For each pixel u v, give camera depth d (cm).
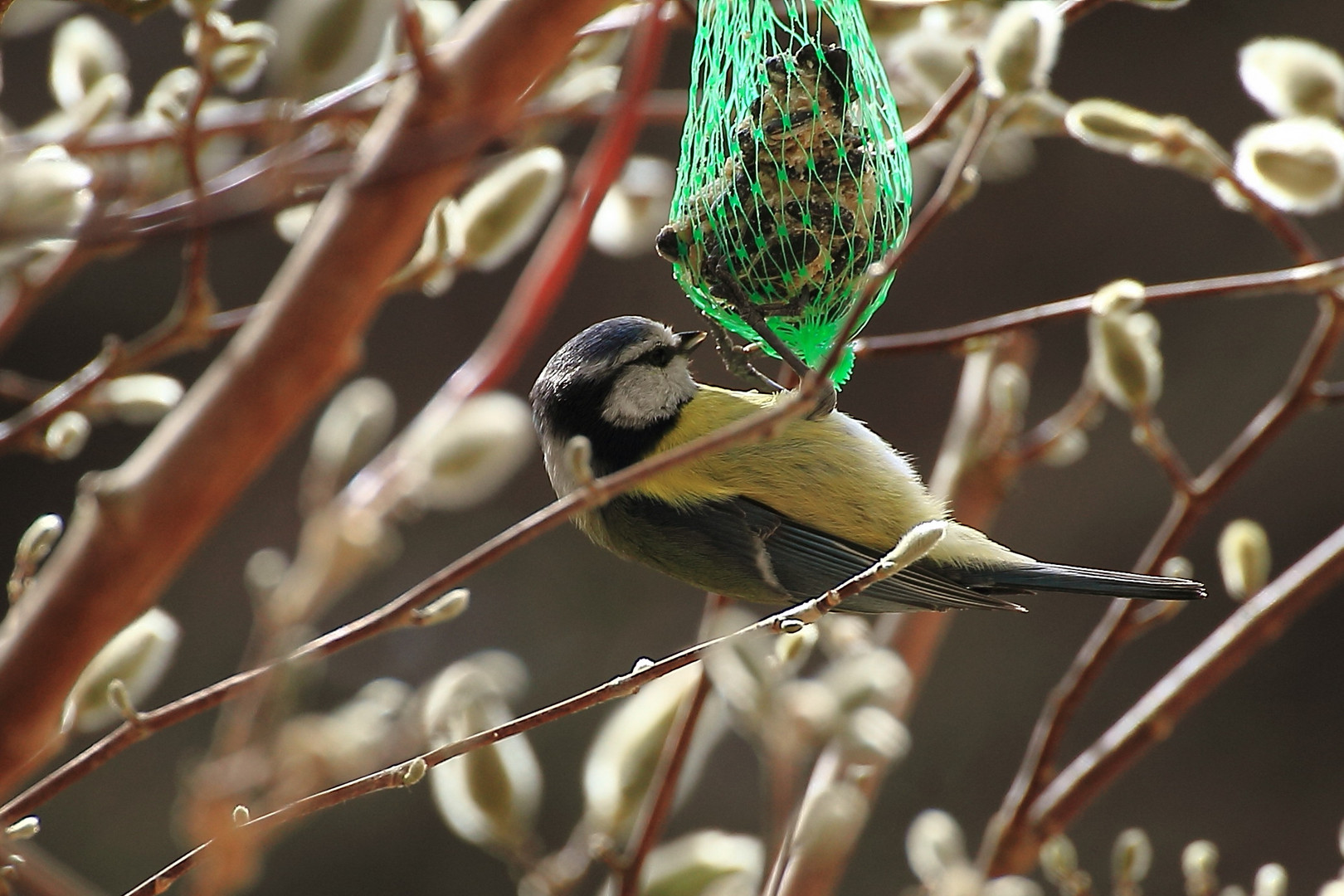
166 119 549
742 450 694
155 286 1695
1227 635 643
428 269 596
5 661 443
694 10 649
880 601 679
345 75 507
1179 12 1780
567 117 666
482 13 483
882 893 1558
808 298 627
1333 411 1692
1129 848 586
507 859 520
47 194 367
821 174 618
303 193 483
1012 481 771
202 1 493
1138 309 612
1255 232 1762
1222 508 1702
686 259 636
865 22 665
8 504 1688
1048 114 646
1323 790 1630
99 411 595
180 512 453
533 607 1723
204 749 1597
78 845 1516
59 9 735
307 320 461
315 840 1570
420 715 513
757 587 695
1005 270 1808
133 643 475
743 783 1600
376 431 554
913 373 1812
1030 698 1684
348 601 1675
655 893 508
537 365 1778
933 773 1644
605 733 542
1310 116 623
